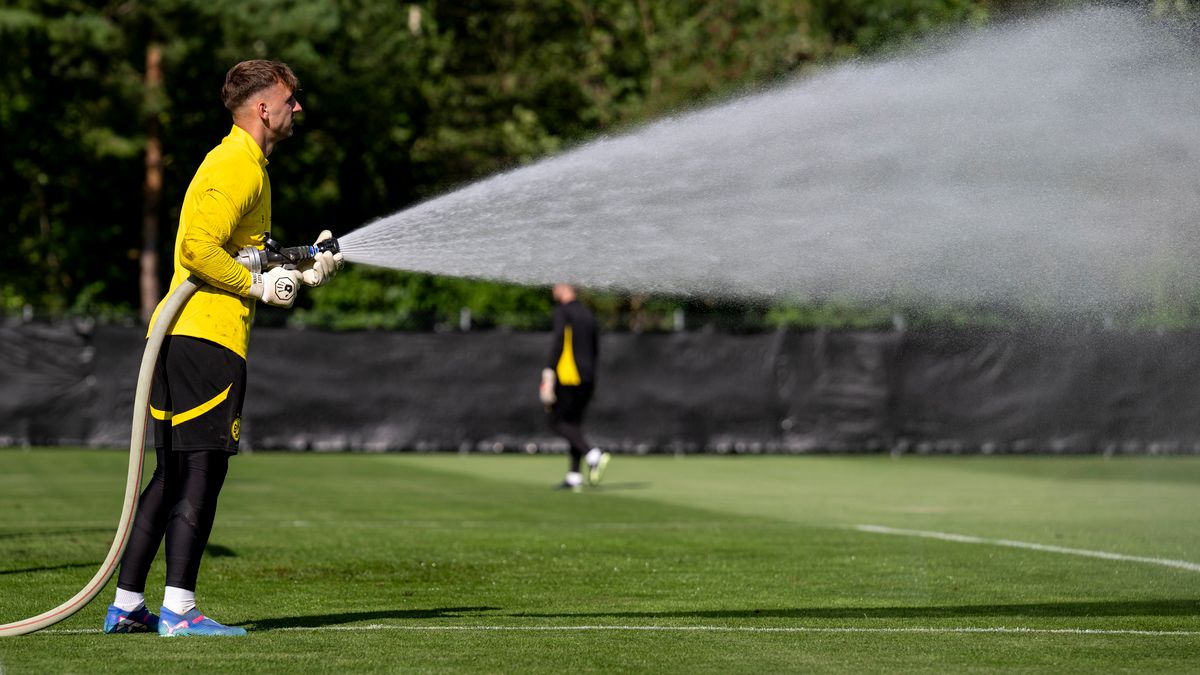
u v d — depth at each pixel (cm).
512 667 1992
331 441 8925
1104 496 5972
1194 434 9175
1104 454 9188
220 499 5522
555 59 14462
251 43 12538
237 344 2248
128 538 2264
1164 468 8012
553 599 2780
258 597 2770
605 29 14875
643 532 4256
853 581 3094
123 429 8856
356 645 2166
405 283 11231
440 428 8994
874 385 9162
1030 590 2952
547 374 6291
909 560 3509
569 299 6281
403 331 8988
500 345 9038
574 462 6322
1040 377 9188
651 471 7619
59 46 12125
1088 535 4216
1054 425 9175
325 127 13975
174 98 13150
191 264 2183
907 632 2369
